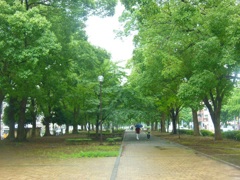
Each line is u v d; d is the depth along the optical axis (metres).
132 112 31.81
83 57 27.47
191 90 17.72
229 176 10.41
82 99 31.95
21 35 15.41
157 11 13.97
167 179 10.04
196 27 17.38
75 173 11.31
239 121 88.00
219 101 29.58
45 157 16.66
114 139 27.62
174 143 27.16
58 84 26.48
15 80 19.09
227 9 14.70
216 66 17.44
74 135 44.47
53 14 24.19
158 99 37.41
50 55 21.11
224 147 21.89
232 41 12.38
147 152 19.14
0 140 29.53
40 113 49.25
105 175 10.84
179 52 20.47
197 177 10.30
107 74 32.19
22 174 11.16
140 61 28.86
